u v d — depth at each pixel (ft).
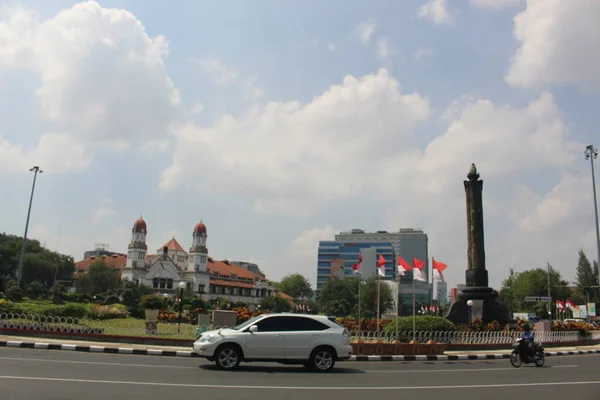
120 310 149.28
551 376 53.67
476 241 128.67
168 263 388.98
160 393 34.32
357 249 562.66
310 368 54.03
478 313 122.01
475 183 131.75
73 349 64.59
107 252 547.49
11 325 77.82
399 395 37.91
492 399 37.32
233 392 36.24
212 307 271.90
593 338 120.06
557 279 364.58
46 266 322.55
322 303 383.45
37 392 32.55
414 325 84.94
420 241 609.83
